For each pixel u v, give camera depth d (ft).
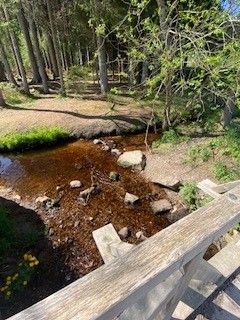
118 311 3.26
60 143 33.22
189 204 21.53
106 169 27.35
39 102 44.04
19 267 15.80
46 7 45.52
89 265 16.80
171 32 22.80
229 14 20.02
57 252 17.52
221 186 13.99
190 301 7.54
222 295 7.72
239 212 4.96
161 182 23.94
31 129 33.94
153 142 31.32
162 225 20.10
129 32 25.38
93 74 56.70
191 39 20.92
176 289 5.25
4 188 24.29
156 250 4.01
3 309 13.70
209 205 5.13
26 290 14.88
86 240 18.57
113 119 36.70
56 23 45.70
